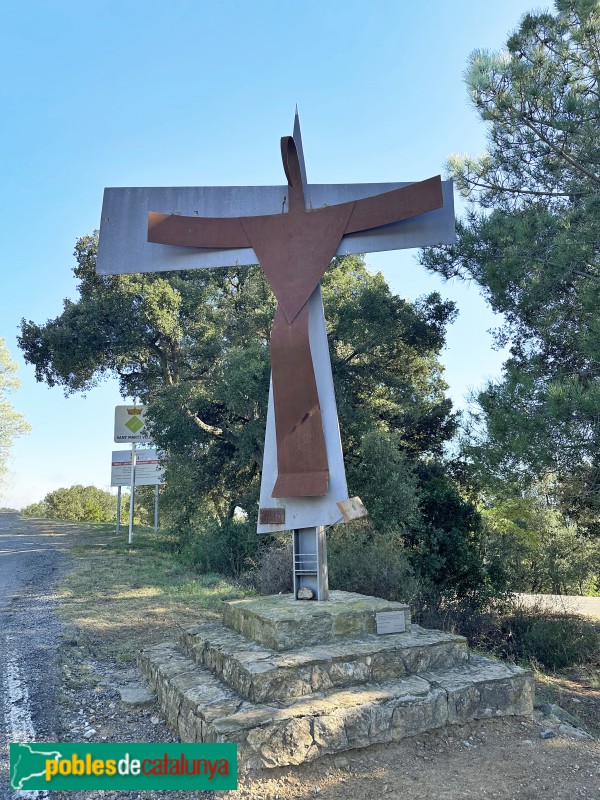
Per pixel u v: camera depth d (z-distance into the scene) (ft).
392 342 70.44
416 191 24.49
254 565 46.55
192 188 27.45
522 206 45.85
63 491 140.26
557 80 41.98
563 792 15.15
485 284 45.68
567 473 37.32
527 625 45.78
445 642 20.33
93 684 22.40
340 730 16.38
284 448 23.67
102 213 27.30
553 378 38.96
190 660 21.65
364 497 49.88
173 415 65.67
